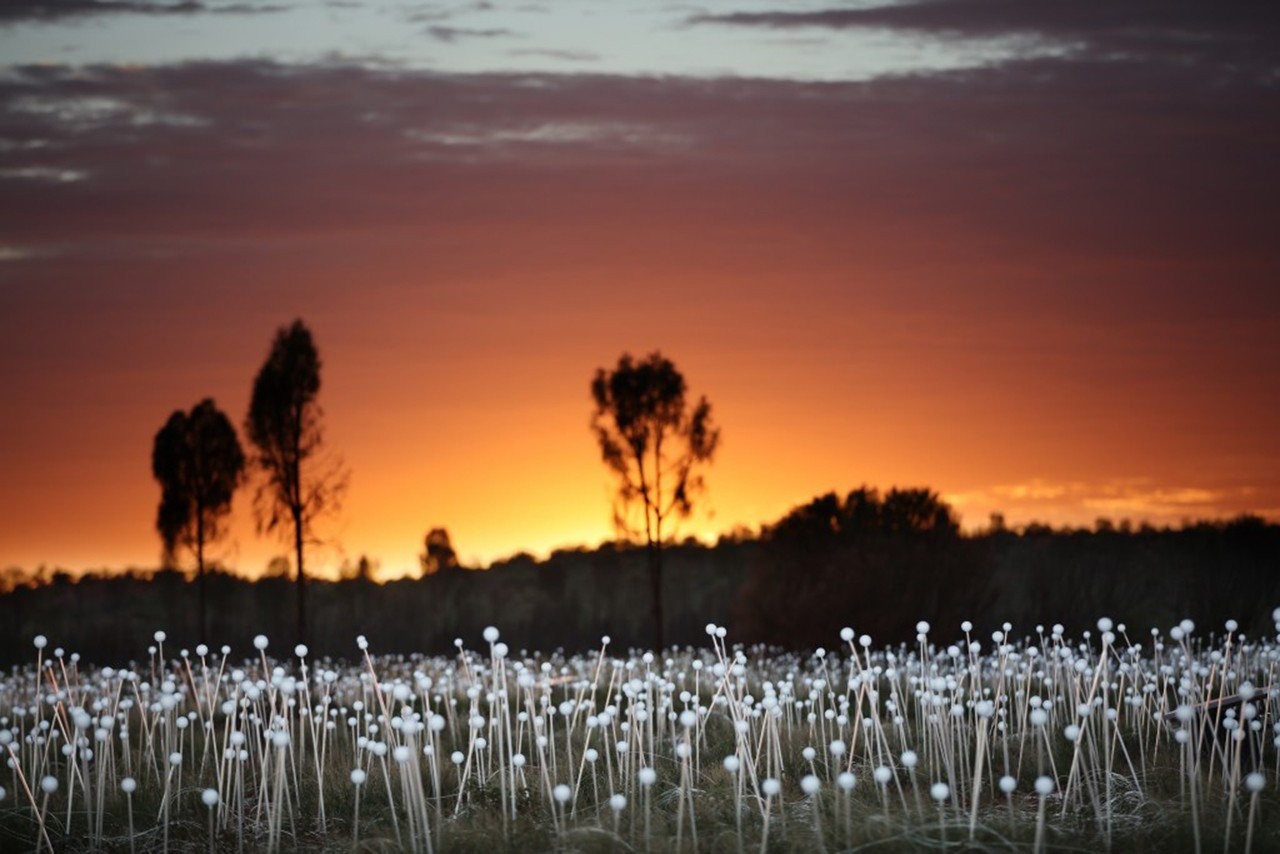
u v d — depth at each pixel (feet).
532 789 36.04
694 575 215.92
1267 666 46.47
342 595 178.29
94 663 133.59
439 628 173.58
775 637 115.03
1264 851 28.66
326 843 33.12
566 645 159.94
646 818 30.04
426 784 37.73
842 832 29.96
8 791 38.29
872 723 36.32
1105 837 29.30
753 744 40.81
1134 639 116.88
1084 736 36.11
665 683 42.68
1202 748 37.70
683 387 126.41
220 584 155.84
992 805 33.09
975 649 41.50
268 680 37.58
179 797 37.73
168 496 135.33
